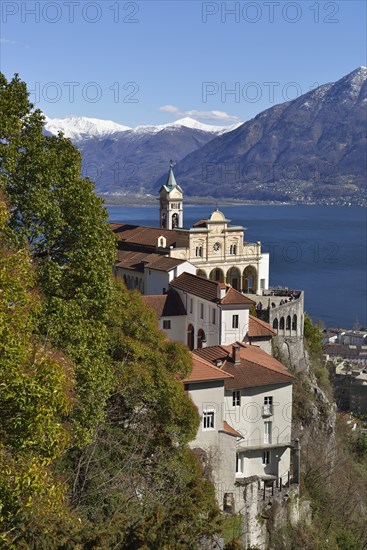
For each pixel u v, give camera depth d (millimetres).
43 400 26672
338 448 85125
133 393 46406
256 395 58938
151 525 29109
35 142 40500
